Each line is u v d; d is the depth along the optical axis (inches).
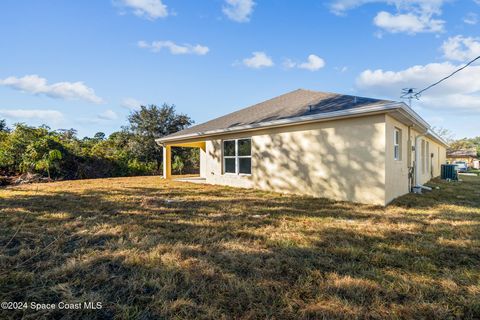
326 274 108.8
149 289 98.0
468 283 102.0
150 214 215.8
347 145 282.8
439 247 140.4
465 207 246.8
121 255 126.7
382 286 98.6
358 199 273.1
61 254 128.5
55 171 565.9
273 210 234.7
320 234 162.9
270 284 100.0
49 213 214.4
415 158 391.5
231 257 125.3
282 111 382.3
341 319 79.9
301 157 327.9
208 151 479.5
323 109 307.6
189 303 87.6
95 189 375.6
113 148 739.4
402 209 238.2
